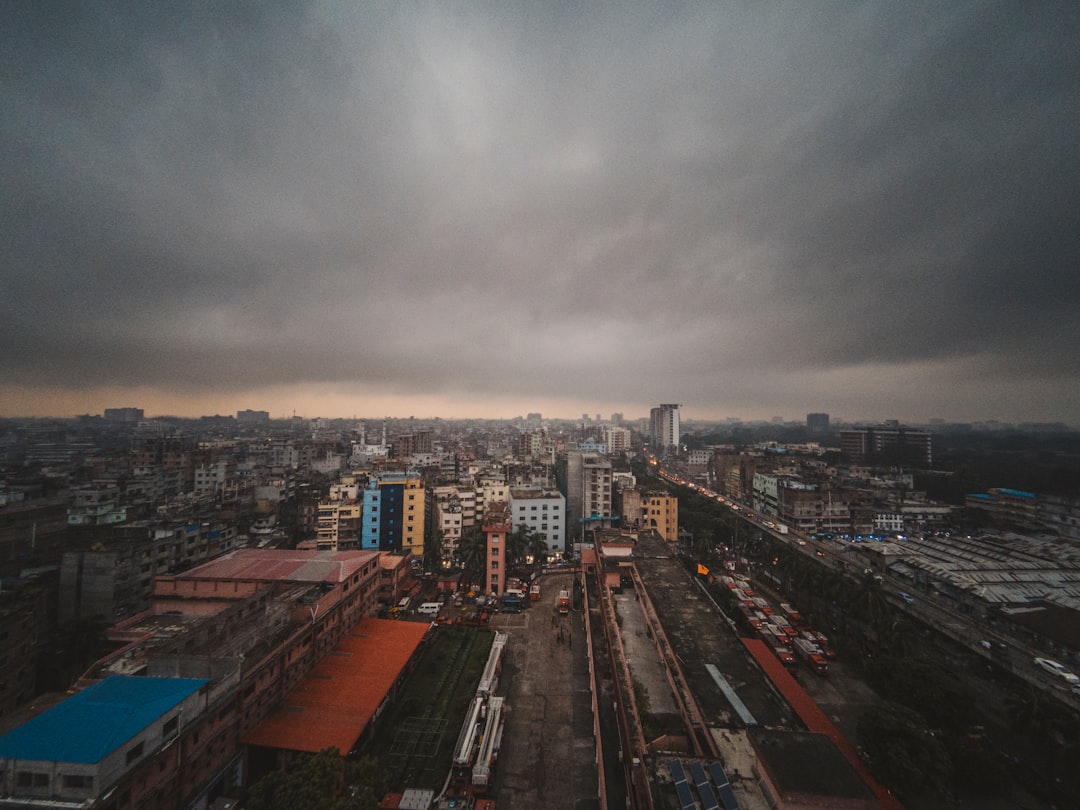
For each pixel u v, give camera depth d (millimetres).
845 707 53312
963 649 67625
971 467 171250
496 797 40500
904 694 50906
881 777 39625
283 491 134375
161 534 76062
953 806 39531
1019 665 59750
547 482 145375
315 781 32719
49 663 53969
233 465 161000
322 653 54938
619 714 46531
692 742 36406
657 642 53812
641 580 69875
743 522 141250
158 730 31094
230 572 63312
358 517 105688
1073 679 54906
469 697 54156
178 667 38281
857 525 133000
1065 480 139875
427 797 37812
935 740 40250
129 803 28578
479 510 126688
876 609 68750
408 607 80500
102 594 64000
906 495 148625
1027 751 47094
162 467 150625
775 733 29406
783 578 93125
